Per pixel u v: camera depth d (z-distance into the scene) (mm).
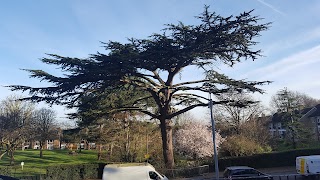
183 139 45875
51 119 68938
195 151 45062
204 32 25266
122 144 44688
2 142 47594
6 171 36125
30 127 52500
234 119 55125
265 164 39438
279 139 65188
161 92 31922
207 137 45188
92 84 28250
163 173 31297
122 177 24219
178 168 32500
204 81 28672
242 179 24266
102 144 45656
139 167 24594
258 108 58188
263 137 51812
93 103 30312
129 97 34531
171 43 25516
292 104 59000
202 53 25547
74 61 25719
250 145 43188
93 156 66188
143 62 26203
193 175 33062
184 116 63594
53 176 32969
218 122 55469
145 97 34000
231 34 25156
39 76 25828
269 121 74062
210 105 26781
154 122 45812
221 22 25266
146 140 44469
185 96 32656
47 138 64125
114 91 31844
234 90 28062
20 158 59688
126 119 43812
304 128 58344
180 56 25312
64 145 99000
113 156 46750
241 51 27219
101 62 26172
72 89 26906
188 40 25656
